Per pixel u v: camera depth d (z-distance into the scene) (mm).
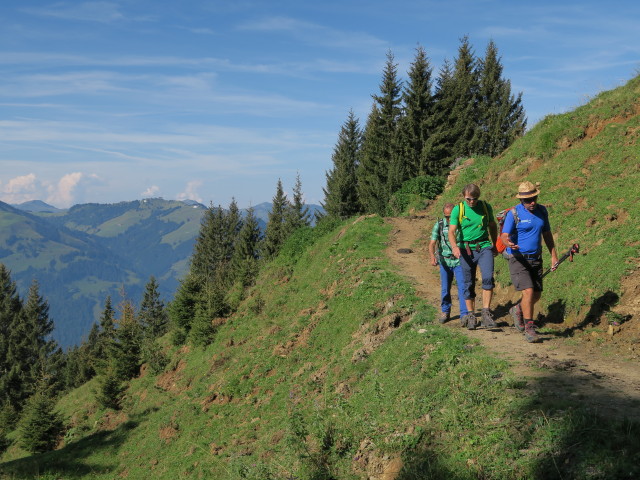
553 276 9227
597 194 11516
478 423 4766
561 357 6121
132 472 16297
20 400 76312
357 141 65062
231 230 88688
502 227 7059
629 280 7516
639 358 5879
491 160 25141
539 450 4008
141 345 31844
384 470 4934
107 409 27312
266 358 15438
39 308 99625
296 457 6230
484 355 6367
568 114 18078
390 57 46844
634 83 16906
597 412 4230
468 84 50906
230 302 26250
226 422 13820
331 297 15477
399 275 13516
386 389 6824
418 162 42500
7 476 20562
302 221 64812
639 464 3395
